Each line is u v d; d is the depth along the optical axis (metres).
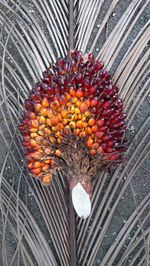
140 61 1.43
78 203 1.18
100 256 1.40
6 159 1.39
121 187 1.41
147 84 1.44
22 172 1.43
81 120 1.13
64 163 1.19
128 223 1.36
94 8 1.46
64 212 1.35
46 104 1.14
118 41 1.44
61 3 1.47
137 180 1.43
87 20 1.45
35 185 1.39
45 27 1.51
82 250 1.34
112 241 1.41
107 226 1.36
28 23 1.51
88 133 1.14
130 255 1.37
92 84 1.16
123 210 1.42
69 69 1.18
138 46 1.44
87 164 1.17
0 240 1.43
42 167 1.19
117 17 1.51
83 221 1.36
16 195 1.40
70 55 1.20
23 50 1.48
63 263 1.33
